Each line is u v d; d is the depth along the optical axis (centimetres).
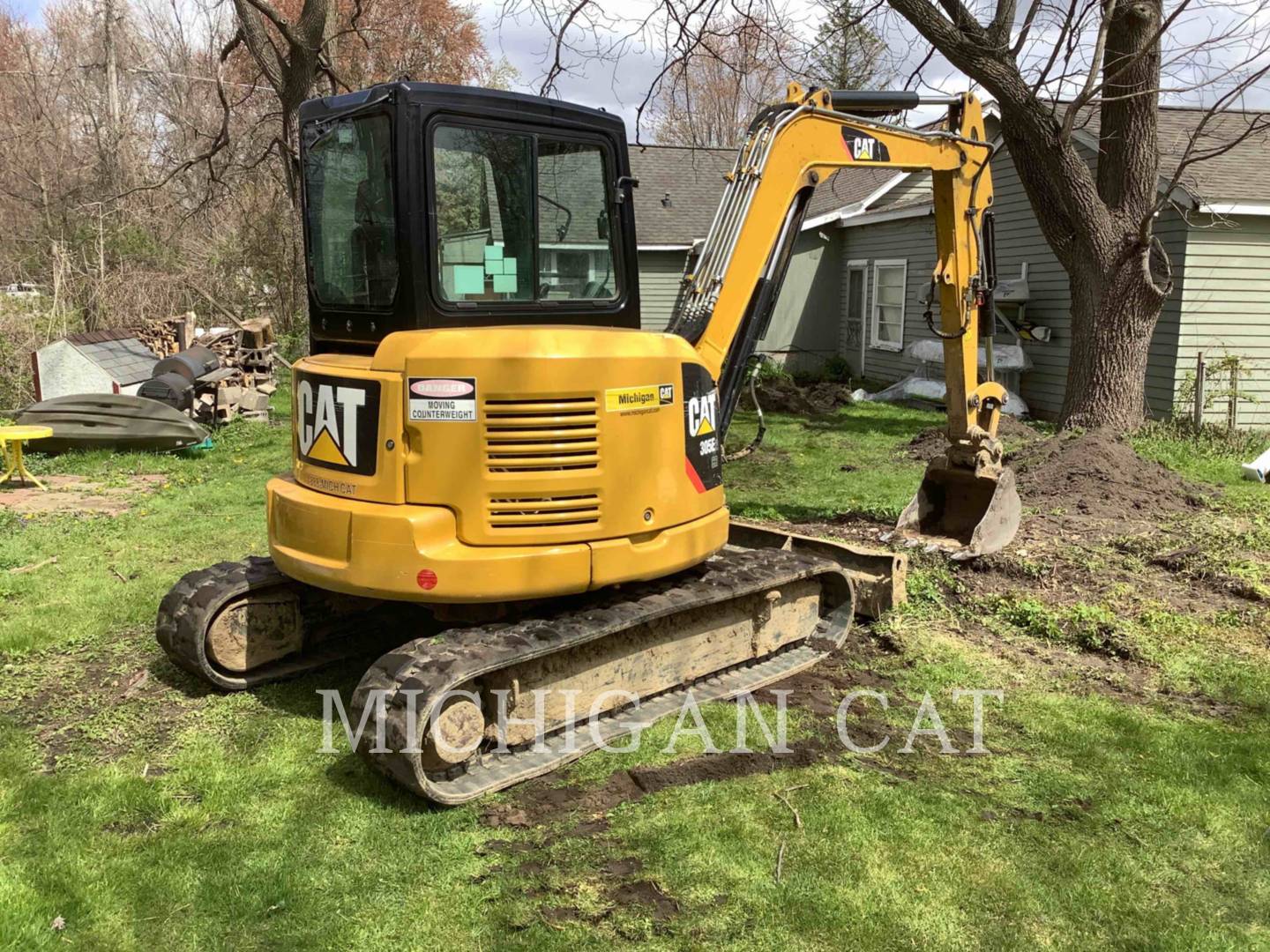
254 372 1691
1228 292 1198
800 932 318
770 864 355
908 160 597
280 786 413
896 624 596
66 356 1268
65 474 1075
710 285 521
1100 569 682
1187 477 964
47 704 494
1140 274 1056
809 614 568
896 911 329
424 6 2614
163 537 811
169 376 1266
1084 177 1036
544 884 343
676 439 454
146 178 2672
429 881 346
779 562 537
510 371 402
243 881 346
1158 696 504
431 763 395
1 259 2228
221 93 1587
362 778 420
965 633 590
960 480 722
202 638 484
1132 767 428
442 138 416
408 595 408
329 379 431
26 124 2700
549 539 418
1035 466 942
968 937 316
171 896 338
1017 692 508
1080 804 397
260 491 991
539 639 411
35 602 645
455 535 412
